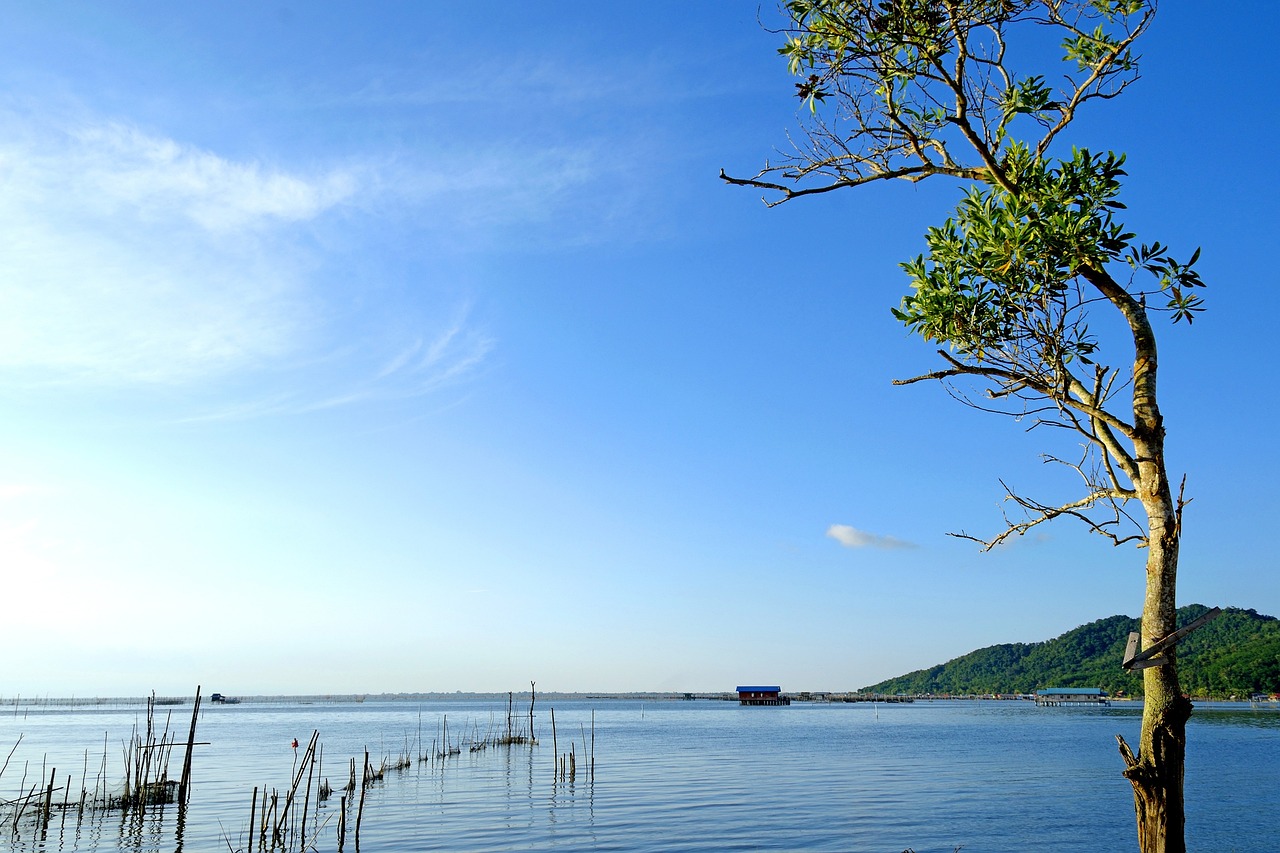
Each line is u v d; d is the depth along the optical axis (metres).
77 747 95.56
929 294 11.09
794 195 10.71
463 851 32.72
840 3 9.91
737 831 36.88
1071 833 36.47
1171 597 9.22
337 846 33.94
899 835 36.00
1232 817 40.59
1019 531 10.85
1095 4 9.99
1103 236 10.33
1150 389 9.97
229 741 106.75
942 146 10.70
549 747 93.19
